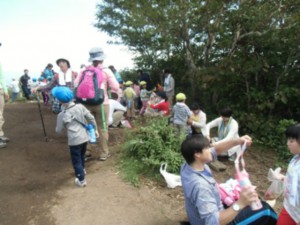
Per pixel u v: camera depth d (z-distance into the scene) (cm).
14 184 437
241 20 782
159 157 492
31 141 634
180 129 593
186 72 1159
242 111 811
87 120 438
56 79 657
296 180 251
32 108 1091
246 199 204
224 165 530
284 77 801
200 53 1072
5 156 542
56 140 646
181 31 972
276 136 726
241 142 276
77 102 500
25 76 1513
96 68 500
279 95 755
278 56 799
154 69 1482
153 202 396
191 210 236
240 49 829
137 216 363
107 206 383
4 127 755
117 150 584
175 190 430
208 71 855
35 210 373
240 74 818
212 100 1006
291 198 254
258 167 575
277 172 300
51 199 398
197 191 224
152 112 793
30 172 479
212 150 282
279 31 739
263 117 804
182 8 876
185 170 243
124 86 1116
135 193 418
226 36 880
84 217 360
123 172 480
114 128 778
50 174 474
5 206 380
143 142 523
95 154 565
